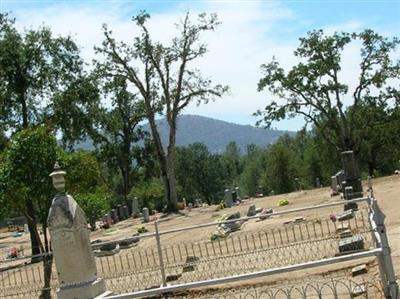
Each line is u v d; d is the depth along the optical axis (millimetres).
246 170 104812
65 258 9125
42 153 19016
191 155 102312
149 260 19656
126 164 61094
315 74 55594
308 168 82875
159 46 48406
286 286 10688
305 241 15586
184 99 49188
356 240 13578
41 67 35656
